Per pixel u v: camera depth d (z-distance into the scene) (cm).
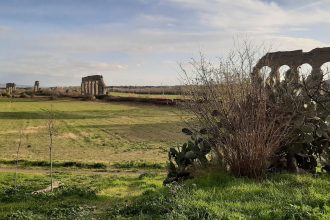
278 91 1284
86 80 10738
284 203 906
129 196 1320
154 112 6003
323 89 1338
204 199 978
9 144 3284
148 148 3016
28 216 1056
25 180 1842
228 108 1209
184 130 1359
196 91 1273
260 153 1174
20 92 11669
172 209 910
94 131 4094
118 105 7462
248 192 1020
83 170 2230
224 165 1237
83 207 1152
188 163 1313
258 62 1277
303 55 2812
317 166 1358
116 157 2642
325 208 840
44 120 5144
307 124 1239
